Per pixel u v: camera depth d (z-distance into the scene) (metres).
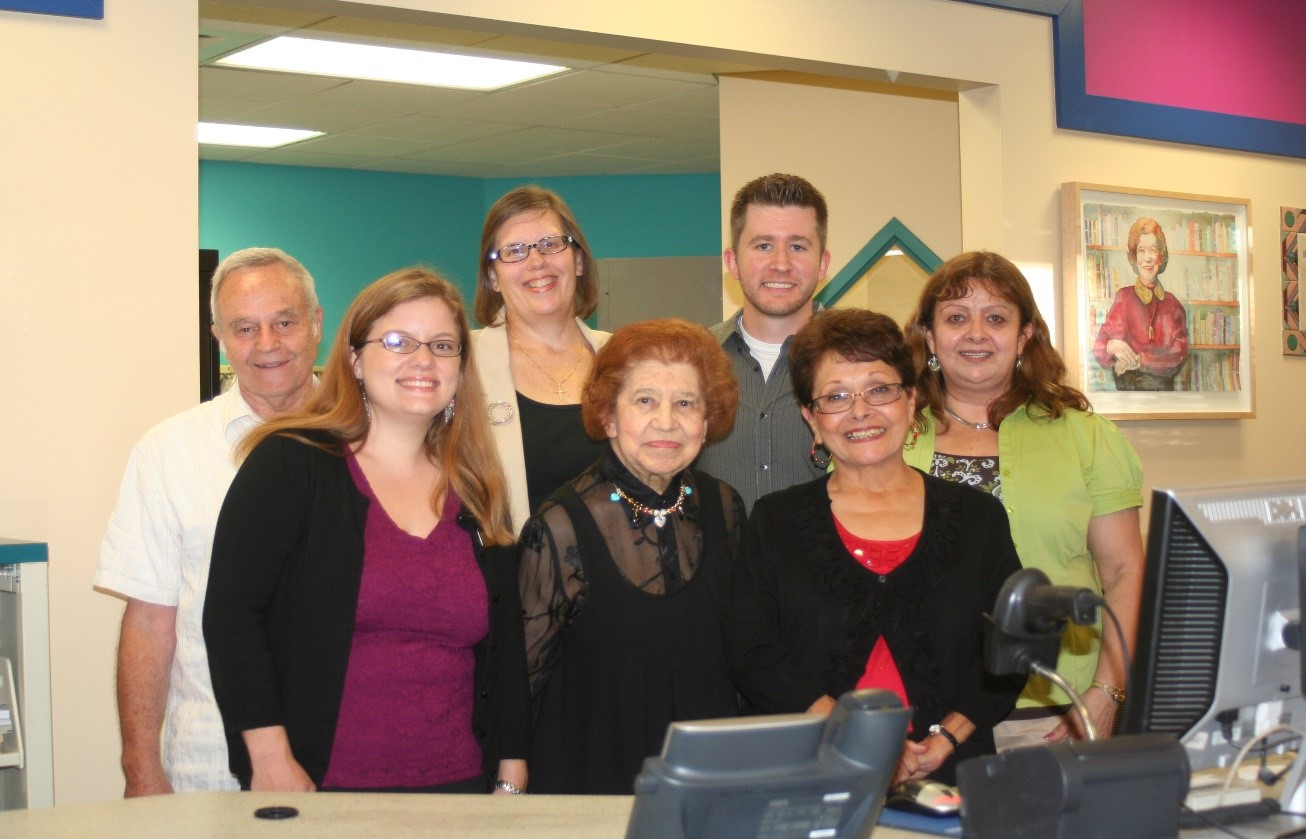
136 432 2.75
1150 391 4.27
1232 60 4.57
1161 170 4.41
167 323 2.79
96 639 2.70
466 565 2.02
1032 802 1.29
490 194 9.02
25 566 2.28
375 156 8.18
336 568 1.92
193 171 2.83
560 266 2.67
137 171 2.76
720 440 2.49
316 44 5.51
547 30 3.34
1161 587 1.44
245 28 5.21
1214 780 1.53
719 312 7.14
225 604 1.88
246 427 2.33
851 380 2.20
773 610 2.16
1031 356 2.61
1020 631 1.45
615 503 2.17
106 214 2.72
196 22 2.83
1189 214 4.39
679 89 6.32
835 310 2.32
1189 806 1.48
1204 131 4.46
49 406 2.66
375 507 1.99
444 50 5.59
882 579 2.11
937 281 2.61
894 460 2.26
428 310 2.03
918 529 2.18
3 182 2.61
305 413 2.08
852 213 5.38
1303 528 1.46
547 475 2.58
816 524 2.19
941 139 5.39
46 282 2.66
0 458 2.60
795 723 1.09
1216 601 1.46
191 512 2.23
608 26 3.38
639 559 2.13
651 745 2.06
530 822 1.50
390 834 1.44
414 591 1.94
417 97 6.54
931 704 2.06
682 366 2.16
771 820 1.10
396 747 1.89
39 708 2.29
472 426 2.13
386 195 8.71
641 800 1.07
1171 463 4.37
